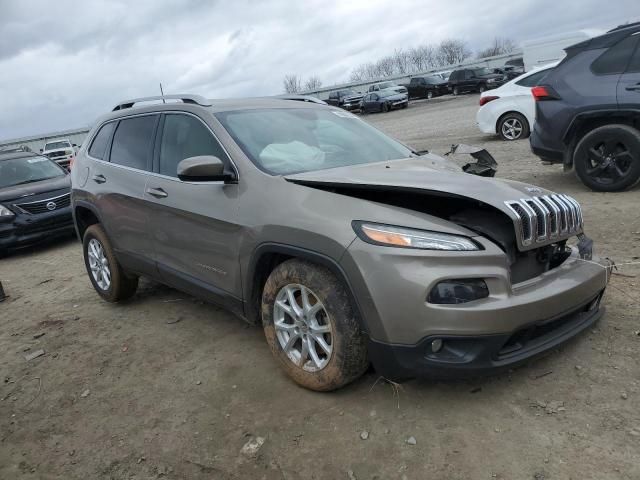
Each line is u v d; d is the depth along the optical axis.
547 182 7.78
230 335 4.17
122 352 4.14
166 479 2.68
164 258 4.20
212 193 3.63
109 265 4.96
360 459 2.62
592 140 6.68
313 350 3.11
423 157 4.14
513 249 2.89
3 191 8.51
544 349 2.88
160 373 3.73
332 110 4.58
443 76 41.91
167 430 3.07
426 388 3.11
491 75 35.94
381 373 2.86
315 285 2.96
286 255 3.25
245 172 3.47
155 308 4.98
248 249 3.33
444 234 2.73
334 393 3.17
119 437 3.07
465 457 2.55
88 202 4.96
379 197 3.09
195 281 3.92
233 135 3.70
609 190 6.74
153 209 4.14
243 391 3.35
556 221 3.00
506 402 2.91
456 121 19.34
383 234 2.74
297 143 3.87
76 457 2.95
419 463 2.55
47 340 4.57
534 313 2.74
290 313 3.19
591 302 3.23
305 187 3.19
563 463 2.44
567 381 3.02
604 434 2.58
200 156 3.52
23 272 7.25
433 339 2.63
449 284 2.64
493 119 12.30
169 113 4.26
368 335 2.79
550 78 6.99
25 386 3.81
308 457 2.69
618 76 6.43
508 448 2.57
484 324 2.60
